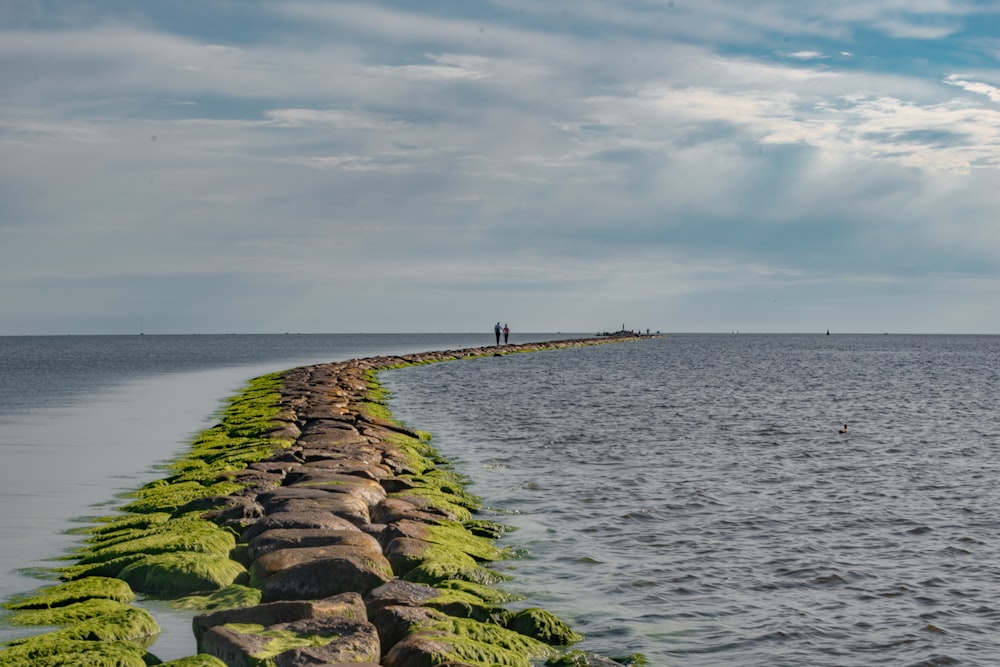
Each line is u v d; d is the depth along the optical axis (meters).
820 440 30.39
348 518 14.68
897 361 105.69
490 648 9.77
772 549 15.38
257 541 12.99
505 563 14.38
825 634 11.41
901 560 14.75
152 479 20.53
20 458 23.52
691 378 65.94
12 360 95.62
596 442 29.20
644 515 18.02
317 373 54.91
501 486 21.20
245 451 22.95
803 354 129.38
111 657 8.94
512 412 39.22
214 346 177.50
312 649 8.94
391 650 9.47
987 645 11.09
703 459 25.64
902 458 26.23
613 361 92.31
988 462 25.52
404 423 34.53
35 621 10.57
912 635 11.38
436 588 11.69
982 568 14.34
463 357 94.81
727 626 11.67
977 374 76.50
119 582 11.87
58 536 15.11
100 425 31.41
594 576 13.75
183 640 10.32
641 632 11.43
